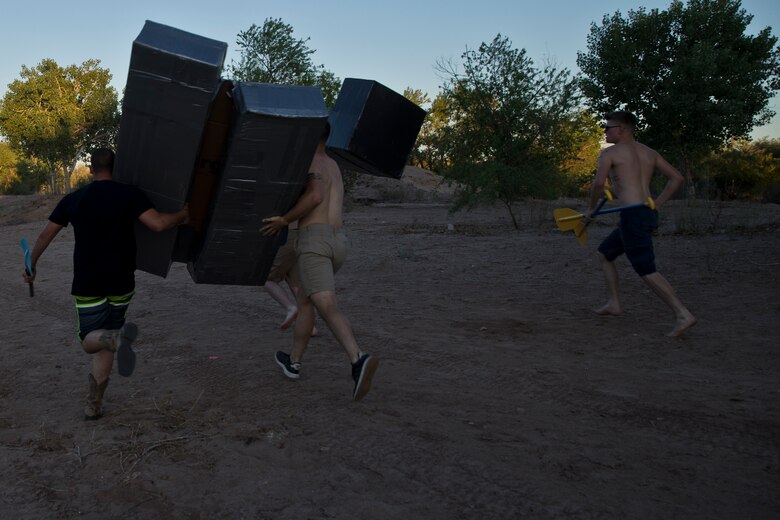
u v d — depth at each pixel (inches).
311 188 169.3
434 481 131.6
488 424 160.6
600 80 878.4
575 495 125.0
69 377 207.5
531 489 127.5
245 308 306.2
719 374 194.2
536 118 615.8
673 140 859.4
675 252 417.1
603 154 253.9
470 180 616.7
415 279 373.7
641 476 132.4
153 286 370.6
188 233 177.9
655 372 198.2
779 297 283.7
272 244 173.0
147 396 187.0
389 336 247.3
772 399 171.9
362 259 452.8
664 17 856.9
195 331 264.1
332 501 124.3
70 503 125.1
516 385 189.3
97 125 1886.1
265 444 150.3
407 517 118.2
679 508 120.0
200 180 167.2
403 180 1252.5
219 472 136.8
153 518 119.3
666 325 253.6
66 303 331.6
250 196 162.9
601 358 214.5
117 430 160.9
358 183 1088.8
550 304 298.7
